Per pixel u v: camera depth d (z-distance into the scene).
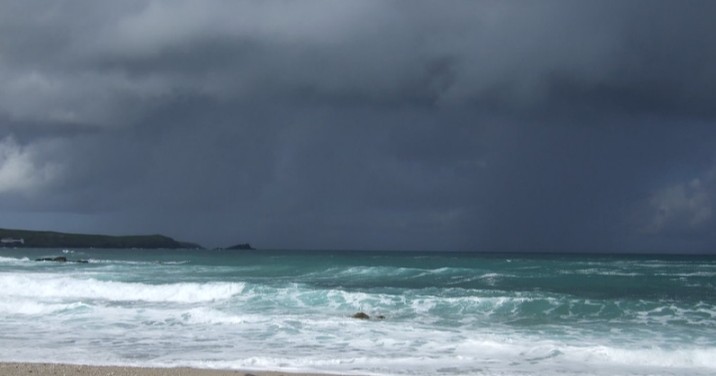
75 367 10.83
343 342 14.13
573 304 19.78
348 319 17.41
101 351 13.00
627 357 12.36
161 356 12.47
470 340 14.27
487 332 15.62
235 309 19.78
